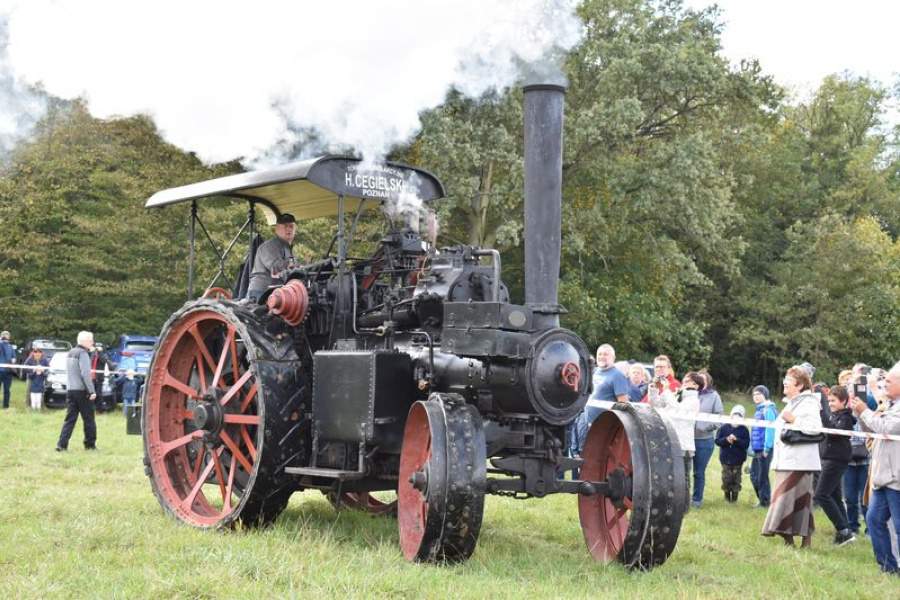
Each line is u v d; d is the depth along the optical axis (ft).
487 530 24.43
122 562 17.85
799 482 25.03
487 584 17.02
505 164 69.67
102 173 69.67
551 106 19.04
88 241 74.69
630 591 17.42
